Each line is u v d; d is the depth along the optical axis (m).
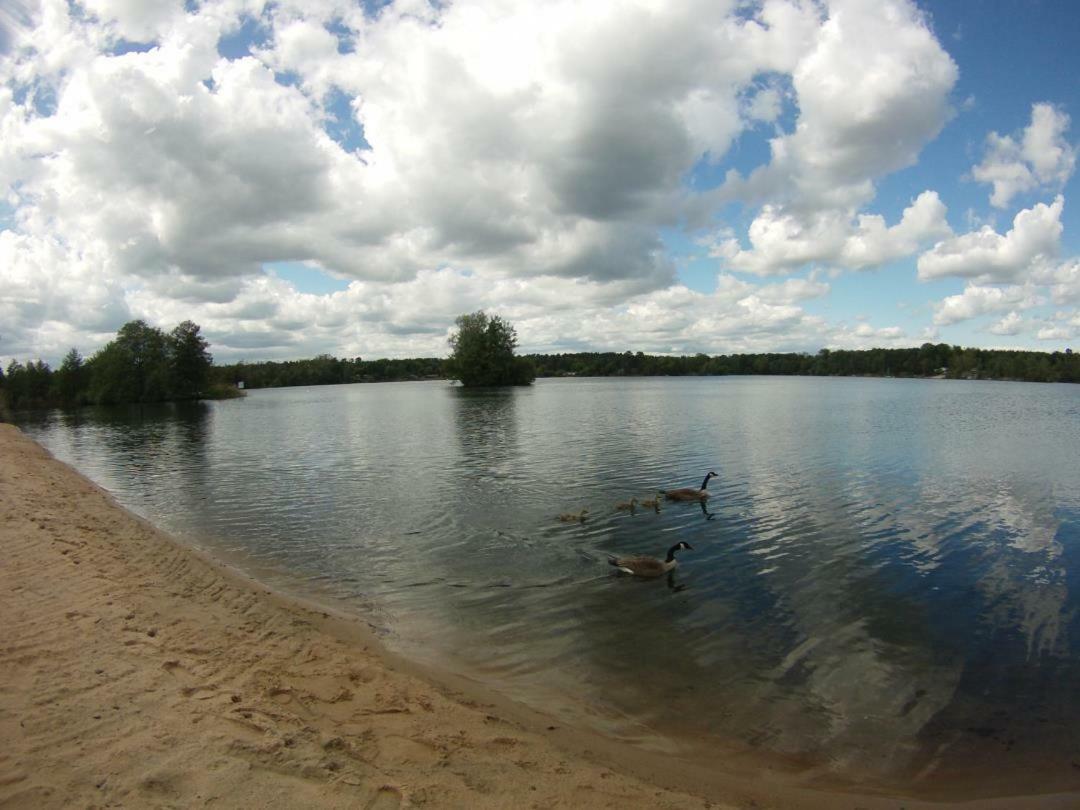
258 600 12.53
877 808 7.02
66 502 21.34
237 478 29.05
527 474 28.09
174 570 14.12
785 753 8.02
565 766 7.27
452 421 56.41
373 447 39.50
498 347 141.88
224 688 8.20
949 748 8.21
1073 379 152.88
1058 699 9.41
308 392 151.75
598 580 14.48
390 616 12.32
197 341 114.12
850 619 12.31
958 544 17.22
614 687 9.62
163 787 5.82
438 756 7.12
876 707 9.16
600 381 187.88
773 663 10.48
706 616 12.40
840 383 156.50
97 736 6.65
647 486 25.11
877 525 19.19
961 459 31.30
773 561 15.87
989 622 12.16
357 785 6.23
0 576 12.35
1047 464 29.70
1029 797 7.27
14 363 108.19
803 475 27.28
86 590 11.87
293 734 7.10
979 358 178.88
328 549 17.02
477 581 14.40
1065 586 14.07
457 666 10.17
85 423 68.44
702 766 7.64
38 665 8.38
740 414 58.75
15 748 6.31
